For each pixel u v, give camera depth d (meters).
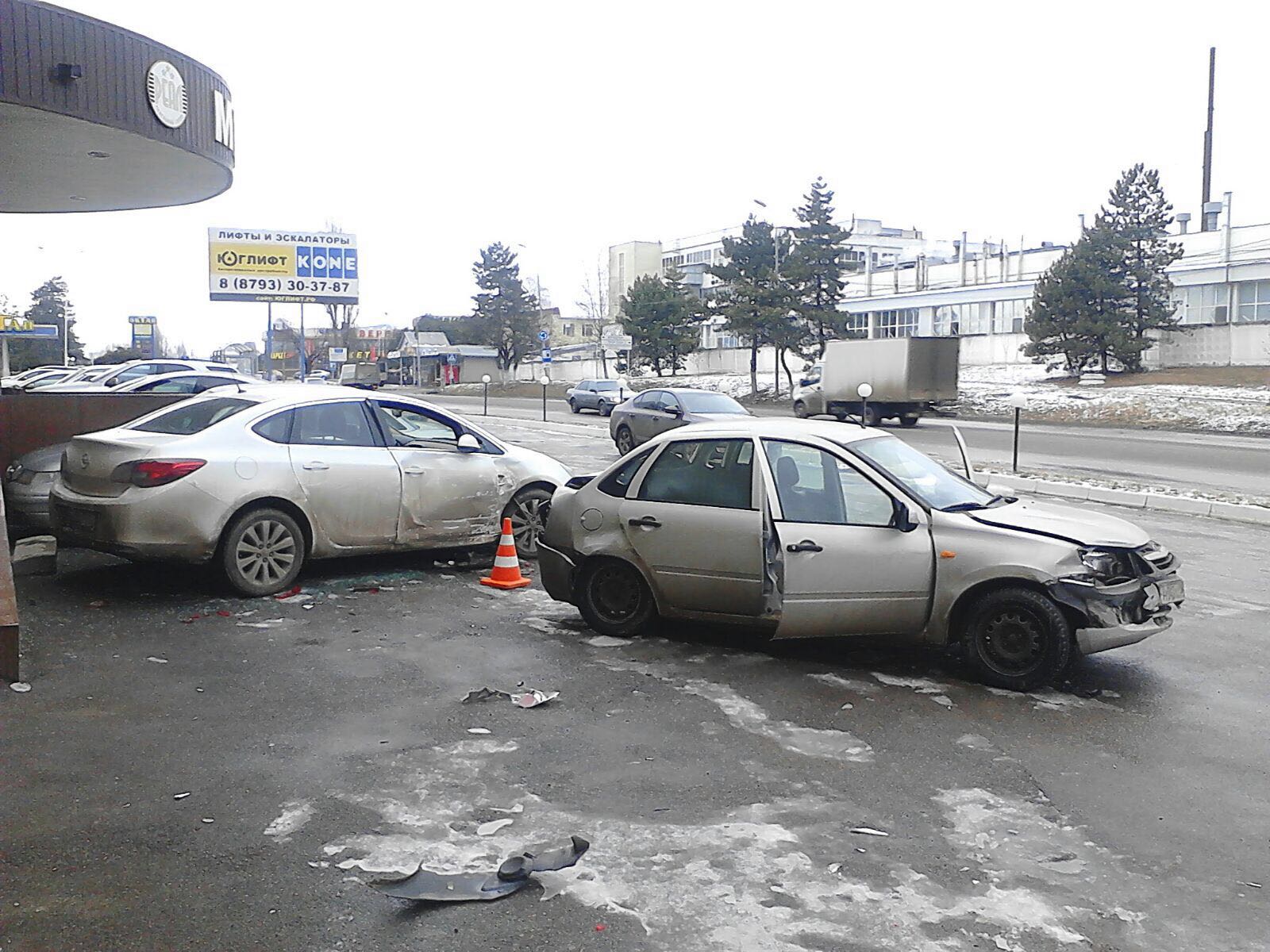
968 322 58.28
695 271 94.94
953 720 5.75
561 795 4.68
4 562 6.81
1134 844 4.29
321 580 8.90
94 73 11.12
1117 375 44.41
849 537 6.50
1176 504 15.05
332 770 4.91
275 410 8.54
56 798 4.55
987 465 20.31
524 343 75.31
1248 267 46.31
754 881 3.92
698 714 5.77
